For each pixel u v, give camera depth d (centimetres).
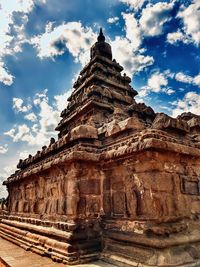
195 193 630
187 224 568
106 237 636
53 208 763
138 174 582
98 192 700
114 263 561
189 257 509
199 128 791
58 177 771
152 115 977
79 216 644
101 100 1045
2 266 648
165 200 540
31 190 996
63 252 605
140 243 520
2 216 1361
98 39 1413
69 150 737
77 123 1134
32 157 1096
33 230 840
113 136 724
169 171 575
